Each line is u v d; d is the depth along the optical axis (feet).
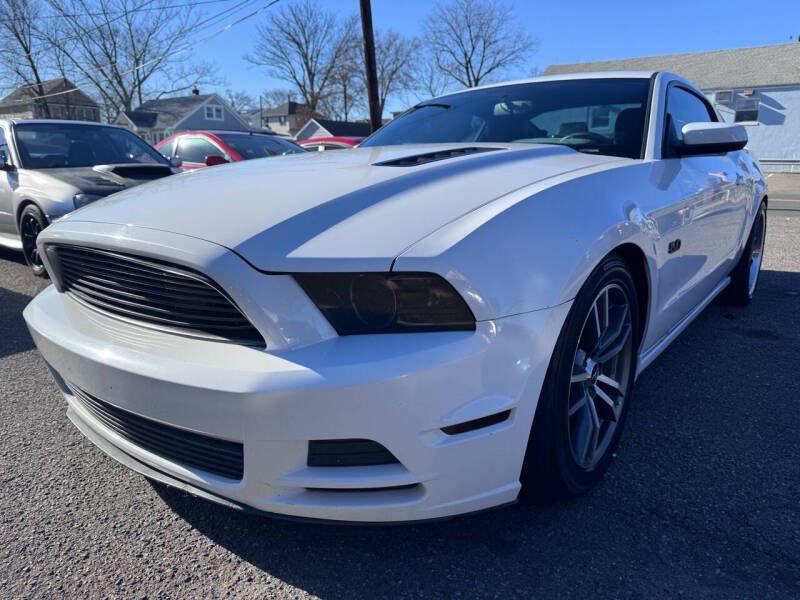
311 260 4.91
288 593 5.48
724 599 5.24
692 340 12.09
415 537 6.18
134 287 5.70
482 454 5.27
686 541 5.99
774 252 22.06
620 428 7.28
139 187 7.47
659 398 9.34
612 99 9.58
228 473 5.35
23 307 15.26
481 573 5.64
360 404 4.74
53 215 16.47
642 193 7.25
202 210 5.78
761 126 89.71
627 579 5.50
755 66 92.79
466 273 4.95
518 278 5.25
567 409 5.90
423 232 5.17
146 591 5.53
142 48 133.90
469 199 5.75
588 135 9.02
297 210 5.48
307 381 4.71
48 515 6.71
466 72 160.66
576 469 6.32
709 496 6.74
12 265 20.49
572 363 5.84
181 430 5.38
